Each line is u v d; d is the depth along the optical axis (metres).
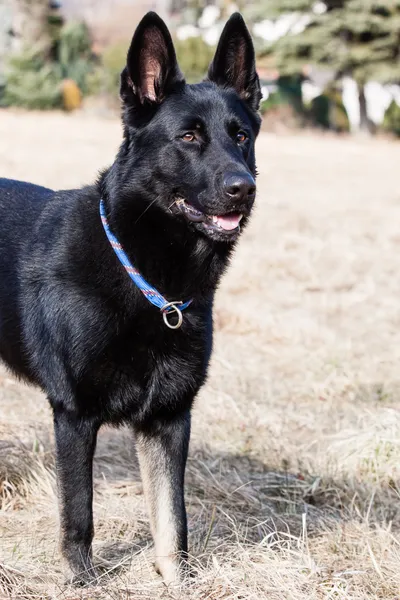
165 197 3.83
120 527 4.24
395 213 14.33
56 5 34.00
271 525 4.37
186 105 3.87
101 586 3.53
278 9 33.72
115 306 3.71
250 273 9.32
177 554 3.79
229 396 5.91
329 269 9.84
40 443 4.91
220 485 4.73
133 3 49.44
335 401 6.24
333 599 3.51
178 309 3.75
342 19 31.72
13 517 4.24
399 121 32.81
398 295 8.99
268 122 30.39
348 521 4.41
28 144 18.64
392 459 4.98
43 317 3.88
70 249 3.85
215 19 42.31
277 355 7.12
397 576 3.72
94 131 22.67
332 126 32.59
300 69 32.03
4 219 4.41
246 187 3.65
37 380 4.13
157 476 3.88
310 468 5.06
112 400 3.78
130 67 3.84
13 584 3.42
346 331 7.77
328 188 17.17
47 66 29.88
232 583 3.50
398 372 6.79
